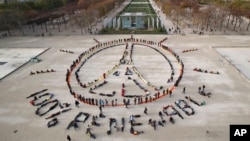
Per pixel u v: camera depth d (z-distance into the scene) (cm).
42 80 8738
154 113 6650
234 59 10238
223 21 16612
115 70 9381
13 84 8512
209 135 5772
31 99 7519
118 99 7369
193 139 5659
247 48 11556
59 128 6172
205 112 6638
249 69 9231
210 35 13925
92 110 6869
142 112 6712
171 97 7400
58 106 7112
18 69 9750
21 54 11438
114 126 6150
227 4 18800
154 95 7494
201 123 6203
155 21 17625
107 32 15138
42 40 13700
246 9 16625
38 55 11194
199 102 7106
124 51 11369
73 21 16662
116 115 6606
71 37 14162
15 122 6469
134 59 10388
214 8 16725
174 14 17362
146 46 12062
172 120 6297
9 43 13288
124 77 8788
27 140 5778
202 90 7719
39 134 5981
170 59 10306
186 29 15450
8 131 6125
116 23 17162
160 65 9719
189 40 12962
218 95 7456
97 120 6425
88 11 16750
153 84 8181
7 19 15175
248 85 8038
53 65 10031
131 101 7238
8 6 17800
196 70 9162
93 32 15250
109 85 8231
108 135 5862
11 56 11206
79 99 7412
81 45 12488
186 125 6144
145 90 7812
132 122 6231
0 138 5869
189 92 7650
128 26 16375
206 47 11712
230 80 8388
